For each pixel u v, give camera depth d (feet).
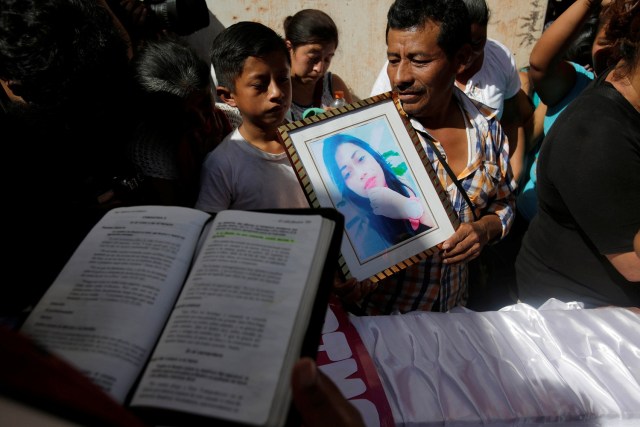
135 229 2.22
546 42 5.97
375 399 2.99
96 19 3.16
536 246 4.99
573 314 3.82
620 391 3.18
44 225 2.72
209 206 4.34
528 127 7.49
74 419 1.24
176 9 6.57
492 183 4.58
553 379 3.25
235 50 4.10
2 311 2.39
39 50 2.80
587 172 3.75
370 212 3.85
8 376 1.18
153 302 1.93
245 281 1.93
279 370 1.71
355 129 3.95
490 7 9.95
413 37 3.86
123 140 3.75
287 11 9.37
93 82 3.12
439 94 4.12
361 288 3.71
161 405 1.64
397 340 3.52
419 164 4.01
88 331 1.83
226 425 1.60
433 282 4.52
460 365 3.34
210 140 4.79
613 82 3.76
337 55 9.96
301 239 2.06
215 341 1.77
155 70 4.00
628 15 3.64
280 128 3.81
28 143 3.05
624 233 3.81
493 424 3.01
